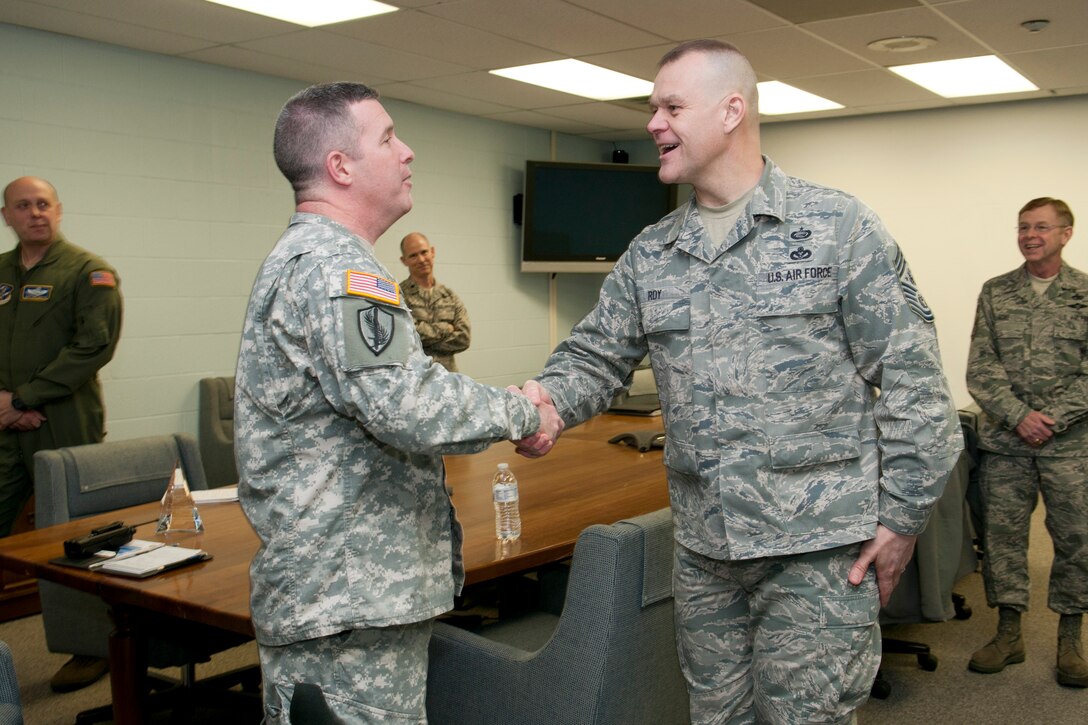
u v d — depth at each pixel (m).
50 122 4.70
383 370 1.44
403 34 4.86
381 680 1.55
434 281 6.07
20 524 4.20
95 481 2.96
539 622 2.58
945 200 7.14
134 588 2.07
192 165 5.33
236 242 5.57
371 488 1.54
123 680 2.37
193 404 5.39
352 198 1.60
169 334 5.26
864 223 1.58
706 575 1.75
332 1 4.31
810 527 1.61
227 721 3.07
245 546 2.40
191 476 3.22
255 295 1.55
